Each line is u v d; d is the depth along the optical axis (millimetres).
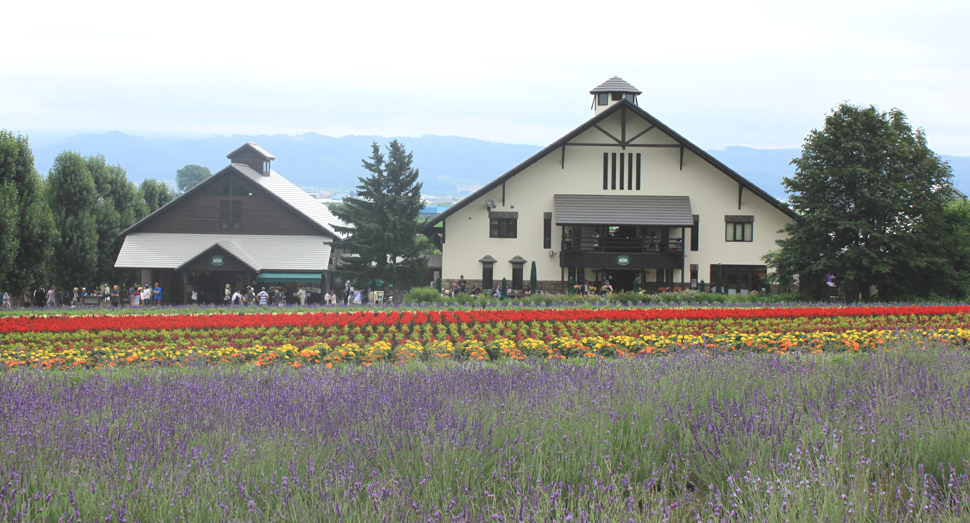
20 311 29234
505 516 4371
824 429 5406
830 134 34312
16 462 5312
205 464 5262
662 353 12898
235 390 8242
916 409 6148
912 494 4555
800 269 34906
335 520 4324
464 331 19172
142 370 10750
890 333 14547
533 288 40688
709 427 5855
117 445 5812
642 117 41906
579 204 41594
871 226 32938
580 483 5047
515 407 6609
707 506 4770
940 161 33312
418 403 7000
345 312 24047
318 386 8242
